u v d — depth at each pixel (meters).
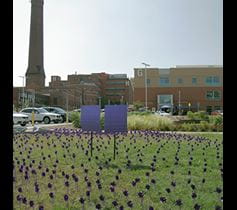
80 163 8.64
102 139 14.08
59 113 35.78
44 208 4.77
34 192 5.68
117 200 5.18
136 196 5.39
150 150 11.40
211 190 5.83
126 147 12.10
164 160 9.02
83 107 10.12
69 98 85.94
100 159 9.32
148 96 82.06
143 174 7.20
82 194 5.54
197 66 81.25
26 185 6.18
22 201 4.88
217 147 11.51
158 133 17.83
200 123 25.09
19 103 50.62
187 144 13.47
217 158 9.54
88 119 10.05
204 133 20.70
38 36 76.12
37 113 33.97
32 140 14.28
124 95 106.38
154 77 81.81
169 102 80.81
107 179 6.67
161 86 81.56
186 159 9.45
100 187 5.57
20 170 7.04
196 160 9.28
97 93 101.00
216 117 26.61
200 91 79.69
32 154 10.29
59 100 79.88
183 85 80.62
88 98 94.56
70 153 10.48
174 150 11.49
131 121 23.06
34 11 76.12
